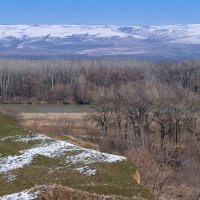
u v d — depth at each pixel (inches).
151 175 1758.1
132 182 1069.8
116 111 3253.0
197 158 2578.7
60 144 1336.1
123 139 2878.9
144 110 3225.9
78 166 1145.4
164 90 3850.9
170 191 1899.6
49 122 3543.3
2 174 1065.5
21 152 1252.5
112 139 3011.8
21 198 652.1
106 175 1072.8
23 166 1129.4
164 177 1822.1
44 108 4645.7
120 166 1171.9
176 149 2669.8
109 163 1178.0
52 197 660.7
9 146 1285.7
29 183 1007.6
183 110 3196.4
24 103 5177.2
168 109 3176.7
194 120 3127.5
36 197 649.6
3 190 957.8
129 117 3319.4
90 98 5108.3
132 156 1946.4
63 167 1138.0
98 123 3452.3
